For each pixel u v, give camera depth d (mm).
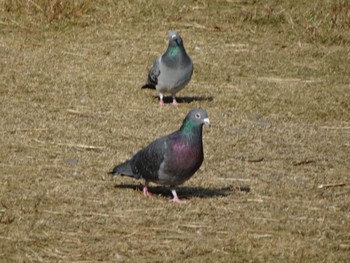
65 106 15906
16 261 10055
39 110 15586
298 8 21812
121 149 13898
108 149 13867
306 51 19781
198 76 18109
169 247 10492
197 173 13055
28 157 13328
